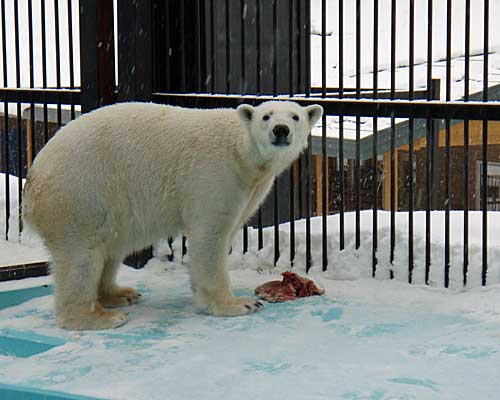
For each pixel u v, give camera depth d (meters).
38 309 6.17
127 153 5.68
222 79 7.88
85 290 5.62
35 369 4.76
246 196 5.80
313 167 12.41
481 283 6.28
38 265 6.88
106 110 5.88
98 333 5.49
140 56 7.15
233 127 5.72
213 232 5.73
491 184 14.06
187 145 5.72
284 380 4.53
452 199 14.16
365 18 15.59
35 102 7.55
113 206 5.67
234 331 5.47
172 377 4.59
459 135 13.21
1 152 15.35
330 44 14.92
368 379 4.53
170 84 7.45
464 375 4.57
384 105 6.37
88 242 5.61
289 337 5.31
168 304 6.21
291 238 6.92
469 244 6.49
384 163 12.85
